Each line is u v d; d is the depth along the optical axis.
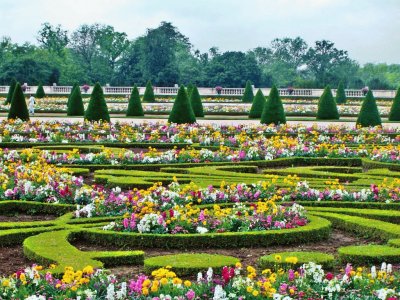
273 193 18.83
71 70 104.19
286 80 127.69
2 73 96.06
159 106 58.44
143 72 105.00
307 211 17.48
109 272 12.68
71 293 10.45
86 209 16.80
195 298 10.36
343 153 27.08
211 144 31.31
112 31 120.94
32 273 10.98
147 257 14.12
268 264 13.19
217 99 75.56
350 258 13.66
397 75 136.62
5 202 18.02
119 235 14.91
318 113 50.50
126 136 32.22
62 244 14.16
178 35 113.38
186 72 104.88
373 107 41.94
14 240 15.03
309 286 10.99
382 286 11.13
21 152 25.94
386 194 18.81
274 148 27.02
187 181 21.67
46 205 17.98
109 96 77.44
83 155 25.97
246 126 37.31
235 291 10.64
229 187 19.11
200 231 15.12
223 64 106.25
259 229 15.59
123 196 17.44
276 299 10.30
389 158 25.86
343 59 134.50
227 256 13.55
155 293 10.45
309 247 15.12
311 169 24.45
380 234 15.67
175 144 31.59
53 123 37.28
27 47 115.69
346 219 16.62
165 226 15.18
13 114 40.31
